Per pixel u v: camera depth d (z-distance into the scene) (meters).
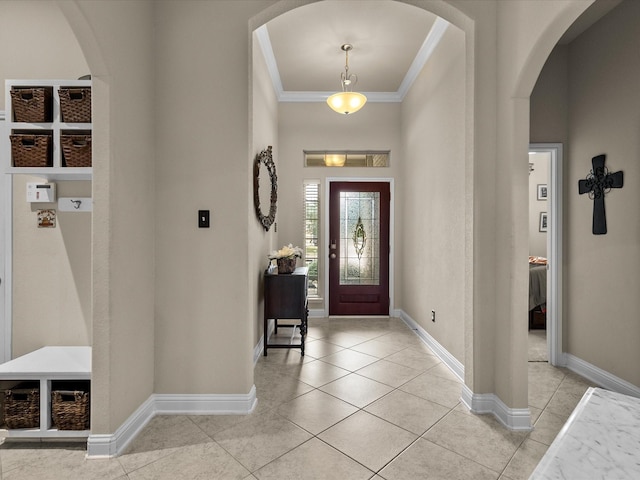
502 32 2.29
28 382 2.15
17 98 2.06
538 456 1.90
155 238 2.35
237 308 2.36
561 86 3.22
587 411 0.64
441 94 3.40
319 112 5.11
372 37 3.58
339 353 3.60
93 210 1.89
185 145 2.35
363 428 2.17
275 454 1.91
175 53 2.35
